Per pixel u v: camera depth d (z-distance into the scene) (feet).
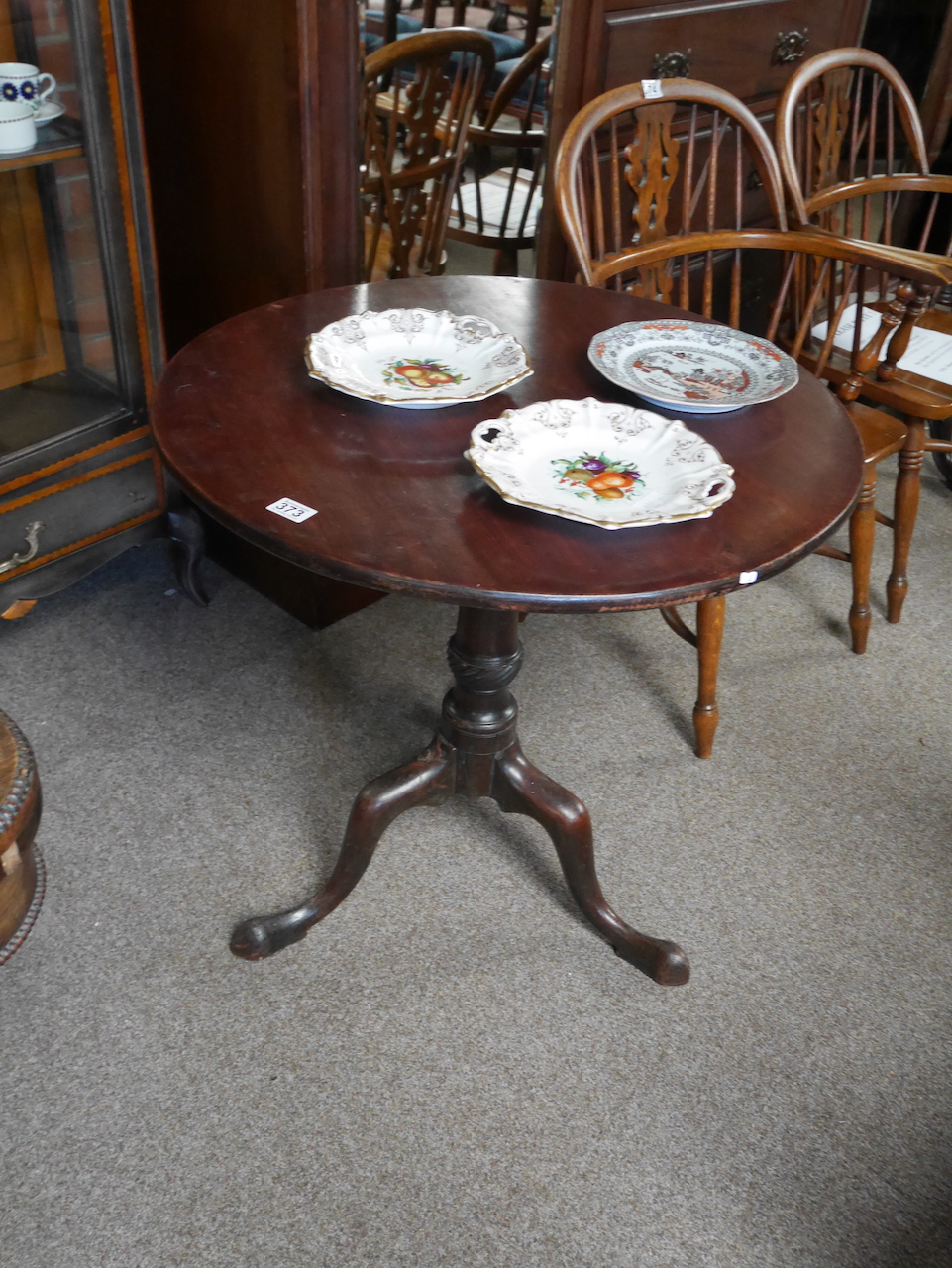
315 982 4.48
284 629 6.42
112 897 4.77
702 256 7.82
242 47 5.11
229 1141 3.91
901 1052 4.37
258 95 5.20
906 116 6.49
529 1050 4.28
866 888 5.07
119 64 4.83
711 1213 3.80
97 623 6.36
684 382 4.06
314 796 5.33
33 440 5.32
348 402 3.86
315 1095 4.07
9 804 3.72
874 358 5.67
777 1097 4.18
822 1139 4.05
